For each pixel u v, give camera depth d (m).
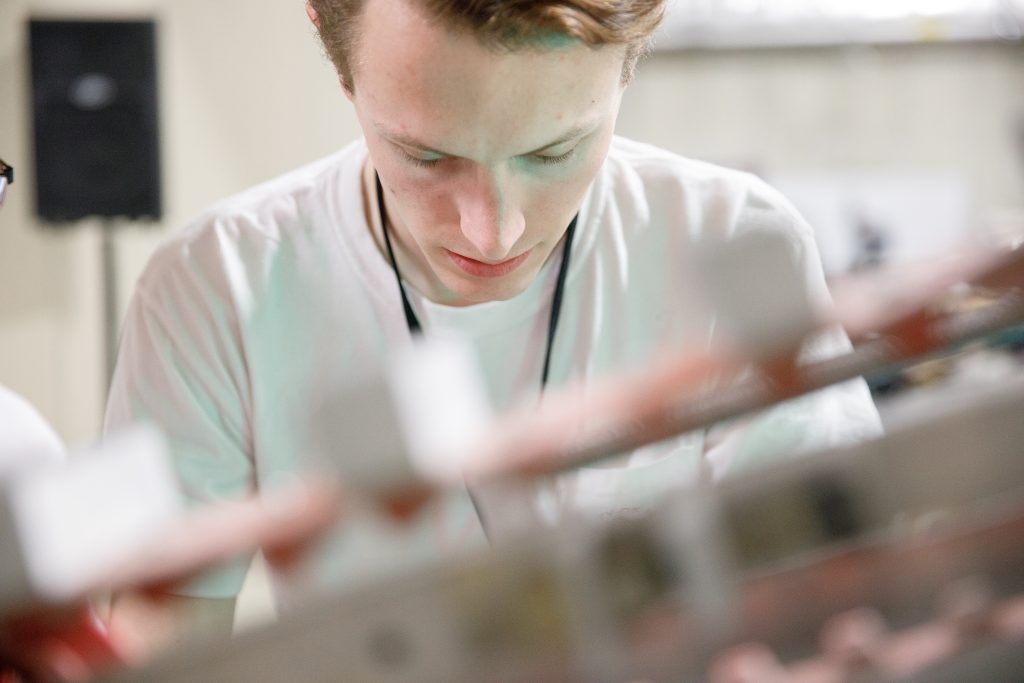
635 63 0.99
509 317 1.22
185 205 3.35
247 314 1.23
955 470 0.54
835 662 0.51
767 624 0.52
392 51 0.85
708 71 3.28
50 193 3.08
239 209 1.29
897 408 0.57
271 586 0.64
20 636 0.50
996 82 3.25
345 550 0.52
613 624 0.52
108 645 0.51
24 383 3.38
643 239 1.25
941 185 3.28
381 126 0.91
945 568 0.53
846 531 0.53
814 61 3.26
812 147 3.30
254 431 1.24
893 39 3.22
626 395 0.53
